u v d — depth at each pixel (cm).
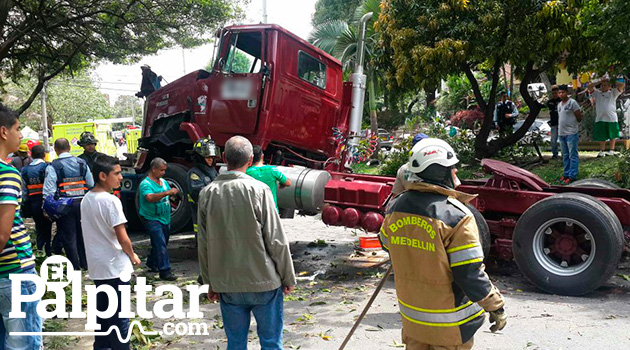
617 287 578
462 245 245
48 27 1441
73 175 672
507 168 660
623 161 937
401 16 1213
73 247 674
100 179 385
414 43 1198
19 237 310
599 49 916
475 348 414
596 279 532
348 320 496
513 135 1284
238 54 825
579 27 995
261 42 798
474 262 243
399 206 268
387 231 276
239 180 336
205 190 341
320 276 672
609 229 527
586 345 414
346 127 950
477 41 1152
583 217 538
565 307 510
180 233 1023
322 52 878
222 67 819
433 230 250
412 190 268
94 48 1666
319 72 881
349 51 2000
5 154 304
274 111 802
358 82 951
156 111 949
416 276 258
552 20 1098
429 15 1162
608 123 1120
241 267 328
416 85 1302
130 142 3109
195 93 859
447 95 2558
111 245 382
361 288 602
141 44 1670
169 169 910
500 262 698
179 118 906
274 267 336
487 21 1112
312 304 548
